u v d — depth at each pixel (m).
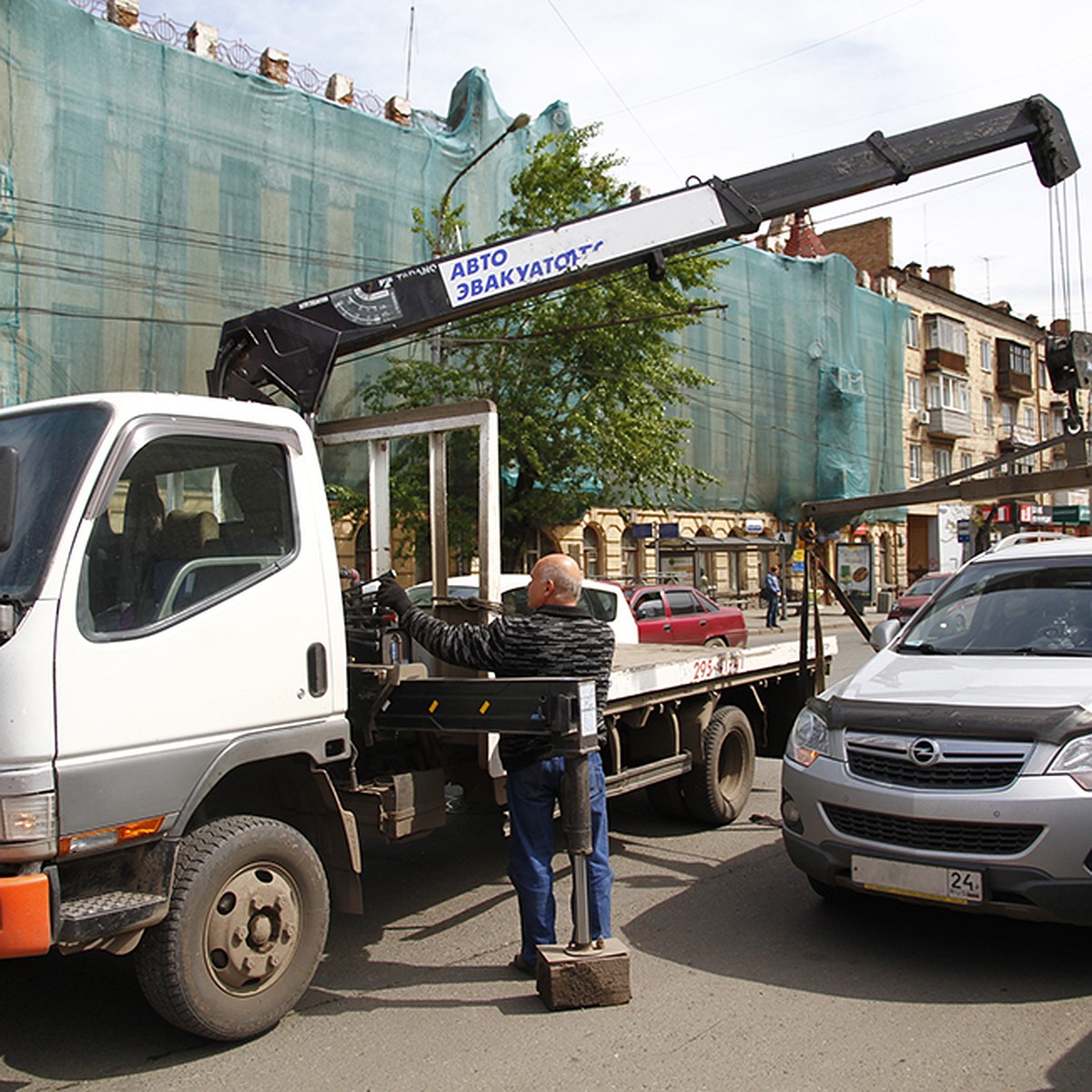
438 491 5.16
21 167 16.39
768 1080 3.48
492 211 23.34
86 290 17.12
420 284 6.12
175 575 3.69
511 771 4.38
